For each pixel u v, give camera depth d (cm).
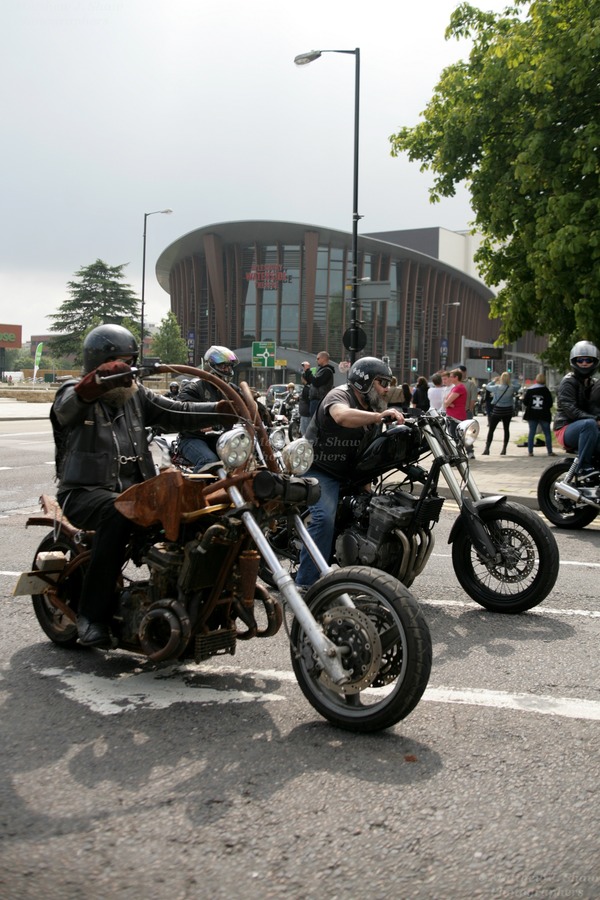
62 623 454
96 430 404
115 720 354
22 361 18262
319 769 309
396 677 354
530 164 1496
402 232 12469
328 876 240
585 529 898
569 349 1645
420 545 524
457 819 273
